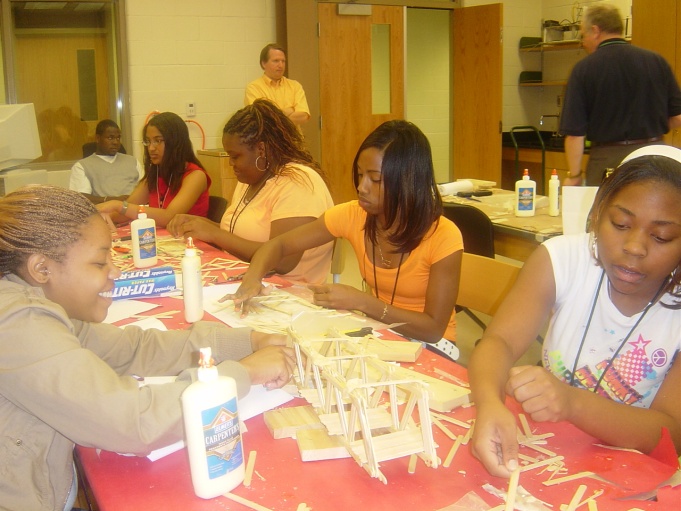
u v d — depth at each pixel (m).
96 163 4.77
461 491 0.97
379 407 1.15
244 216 2.64
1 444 1.06
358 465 1.03
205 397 0.94
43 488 1.09
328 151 6.17
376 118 6.36
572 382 1.36
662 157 1.13
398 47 6.41
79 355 1.05
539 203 3.53
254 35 5.84
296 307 1.83
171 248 2.69
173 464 1.06
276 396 1.27
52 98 5.38
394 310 1.81
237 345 1.41
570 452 1.07
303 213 2.46
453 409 1.22
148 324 1.70
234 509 0.93
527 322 1.31
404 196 1.81
